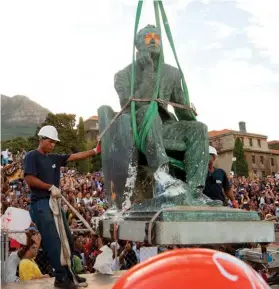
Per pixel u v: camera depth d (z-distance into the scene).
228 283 1.09
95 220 5.43
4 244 4.92
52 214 3.96
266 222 4.19
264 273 5.45
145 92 5.34
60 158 4.43
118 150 5.08
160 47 5.48
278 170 68.44
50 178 4.20
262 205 23.42
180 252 1.21
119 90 5.49
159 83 5.21
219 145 65.25
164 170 4.61
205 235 3.81
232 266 1.15
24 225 5.67
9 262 5.30
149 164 4.78
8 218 5.63
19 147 37.09
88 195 16.64
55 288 3.83
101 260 4.70
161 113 5.55
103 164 5.54
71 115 47.91
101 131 5.53
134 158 4.89
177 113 5.65
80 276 4.46
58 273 3.88
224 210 4.05
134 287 1.10
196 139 4.98
